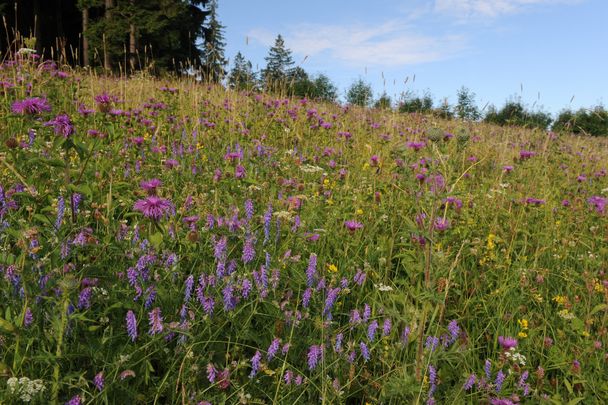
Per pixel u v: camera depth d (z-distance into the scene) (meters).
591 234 4.56
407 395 2.28
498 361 2.76
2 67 6.30
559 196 5.71
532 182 5.74
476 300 3.29
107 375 1.95
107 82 8.58
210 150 5.38
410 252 3.05
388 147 5.99
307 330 2.65
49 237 2.54
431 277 2.37
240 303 2.57
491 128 9.54
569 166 7.16
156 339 2.04
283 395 2.25
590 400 2.59
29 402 1.79
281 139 6.39
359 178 4.92
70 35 33.41
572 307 3.29
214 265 2.62
